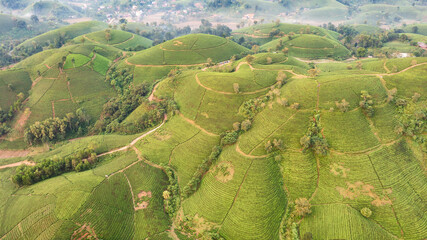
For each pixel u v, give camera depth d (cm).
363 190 8144
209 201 8744
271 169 9100
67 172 10312
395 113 9969
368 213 7525
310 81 11525
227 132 10881
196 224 8294
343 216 7700
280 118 10356
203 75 14062
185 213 8712
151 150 11050
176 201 9112
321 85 11006
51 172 10050
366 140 9150
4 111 13338
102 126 13550
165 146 11200
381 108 9956
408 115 9700
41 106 14025
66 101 14575
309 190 8562
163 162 10525
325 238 7425
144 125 12825
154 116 12950
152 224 8281
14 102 13925
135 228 8162
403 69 12238
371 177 8356
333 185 8475
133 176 9738
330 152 9112
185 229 8238
